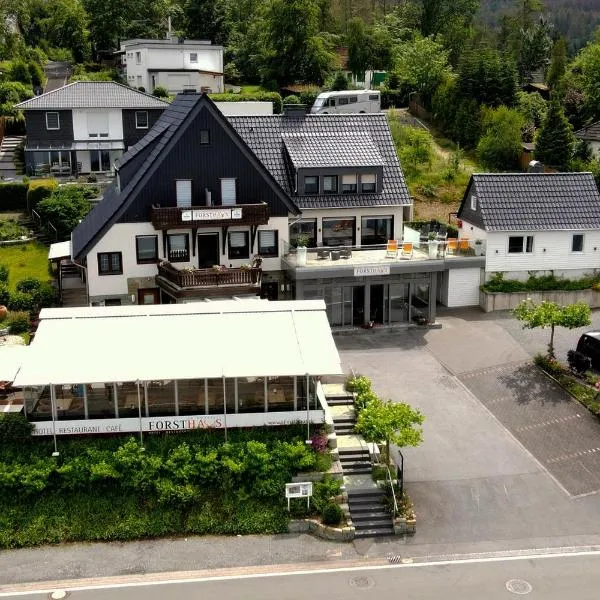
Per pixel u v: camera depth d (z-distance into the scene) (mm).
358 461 36312
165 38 108562
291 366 34469
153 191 47031
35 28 123875
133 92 75500
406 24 125062
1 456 34125
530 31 133375
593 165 75500
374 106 88375
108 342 35875
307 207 52281
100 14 118625
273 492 33469
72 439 35031
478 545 31625
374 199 53781
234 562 30828
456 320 51219
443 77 93312
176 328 37000
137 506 33312
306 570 30250
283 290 50406
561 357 45500
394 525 32375
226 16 119250
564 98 94375
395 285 49906
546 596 28578
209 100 46719
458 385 43094
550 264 53938
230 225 47531
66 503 33312
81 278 52781
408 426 34125
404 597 28547
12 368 34938
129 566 30703
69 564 30875
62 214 57969
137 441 35094
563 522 32969
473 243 54531
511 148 79500
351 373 42969
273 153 54406
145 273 47875
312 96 93938
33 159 73000
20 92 89938
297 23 103688
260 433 35625
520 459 37000
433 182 74375
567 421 39562
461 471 36094
